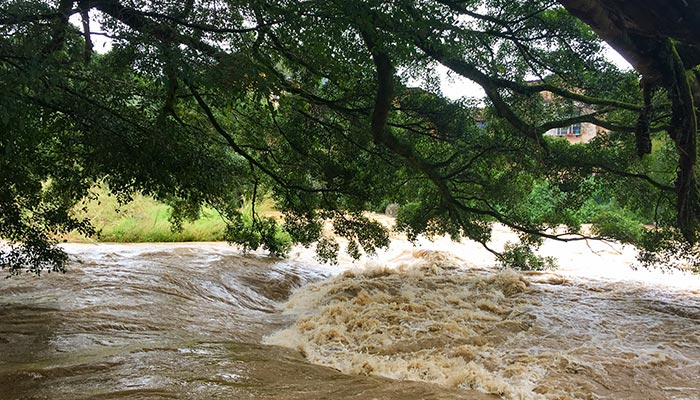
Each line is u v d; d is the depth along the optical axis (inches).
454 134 496.4
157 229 846.5
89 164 364.8
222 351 325.1
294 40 299.9
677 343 368.5
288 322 452.4
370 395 261.1
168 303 454.0
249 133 518.6
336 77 364.8
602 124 466.0
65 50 291.3
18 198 374.6
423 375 316.8
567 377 306.5
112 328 364.5
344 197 560.7
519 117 490.0
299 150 498.3
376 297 490.0
